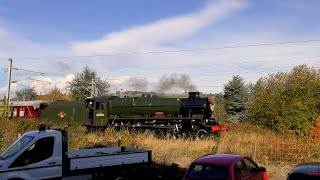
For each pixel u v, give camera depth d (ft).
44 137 33.94
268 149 60.49
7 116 78.33
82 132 71.10
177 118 92.53
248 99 152.05
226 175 28.30
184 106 92.53
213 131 86.28
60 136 34.65
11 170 31.63
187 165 53.31
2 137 60.59
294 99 93.30
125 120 101.04
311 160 56.08
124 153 38.68
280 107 94.99
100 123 103.91
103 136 76.23
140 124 97.30
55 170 33.91
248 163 32.78
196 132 89.86
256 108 106.93
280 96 98.53
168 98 96.78
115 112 101.76
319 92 91.86
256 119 108.06
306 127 88.89
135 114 98.99
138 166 39.88
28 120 70.79
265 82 110.11
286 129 91.09
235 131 92.94
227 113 155.94
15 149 33.53
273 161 55.62
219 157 31.07
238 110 154.10
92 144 66.33
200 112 91.45
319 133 85.05
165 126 92.07
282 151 59.06
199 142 70.59
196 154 61.46
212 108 94.43
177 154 60.95
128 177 38.60
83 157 35.37
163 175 42.37
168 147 66.90
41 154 33.42
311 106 90.89
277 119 94.17
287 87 99.19
